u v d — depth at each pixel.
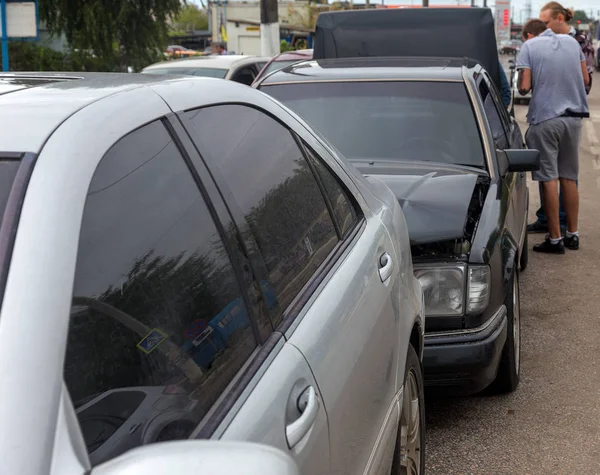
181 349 1.50
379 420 2.36
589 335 5.21
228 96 2.21
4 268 1.25
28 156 1.40
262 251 1.93
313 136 2.78
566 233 7.45
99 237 1.41
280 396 1.64
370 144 4.79
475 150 4.67
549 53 6.98
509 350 4.12
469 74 5.09
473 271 3.63
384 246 2.79
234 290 1.74
